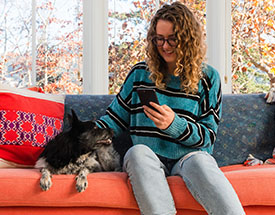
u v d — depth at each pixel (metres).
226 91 2.91
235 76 2.95
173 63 1.80
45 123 1.97
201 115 1.75
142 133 1.75
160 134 1.72
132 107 1.85
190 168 1.46
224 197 1.31
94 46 2.87
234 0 2.95
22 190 1.44
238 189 1.45
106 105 2.22
